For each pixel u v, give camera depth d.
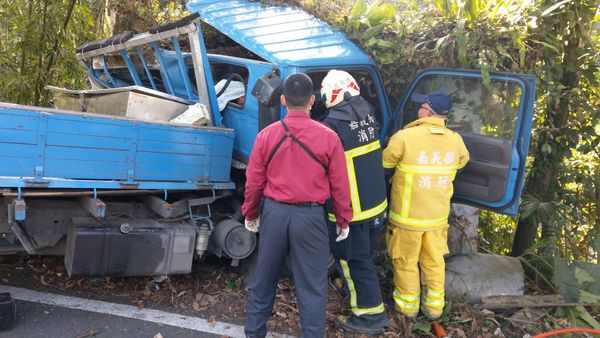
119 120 3.27
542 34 4.30
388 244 3.82
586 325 3.92
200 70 3.91
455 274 4.21
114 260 3.44
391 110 4.52
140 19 6.68
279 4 4.98
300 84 2.93
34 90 5.34
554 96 4.44
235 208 4.15
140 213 3.83
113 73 5.28
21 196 3.06
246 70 4.33
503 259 4.46
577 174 5.02
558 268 4.18
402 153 3.60
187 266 3.71
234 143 4.19
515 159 3.64
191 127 3.60
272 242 3.00
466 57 4.03
